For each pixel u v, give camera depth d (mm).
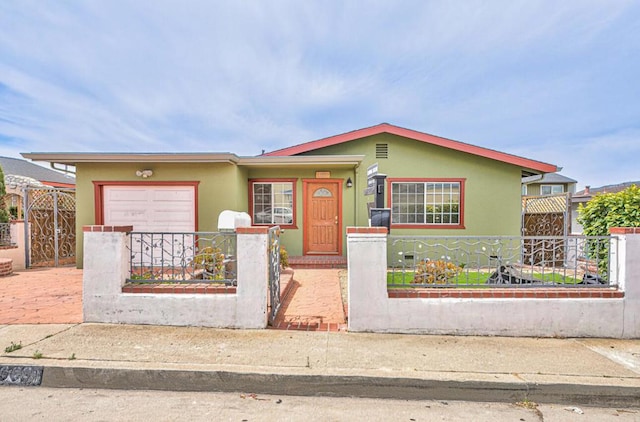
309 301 5848
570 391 3014
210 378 3174
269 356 3527
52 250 10078
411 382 3096
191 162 8664
